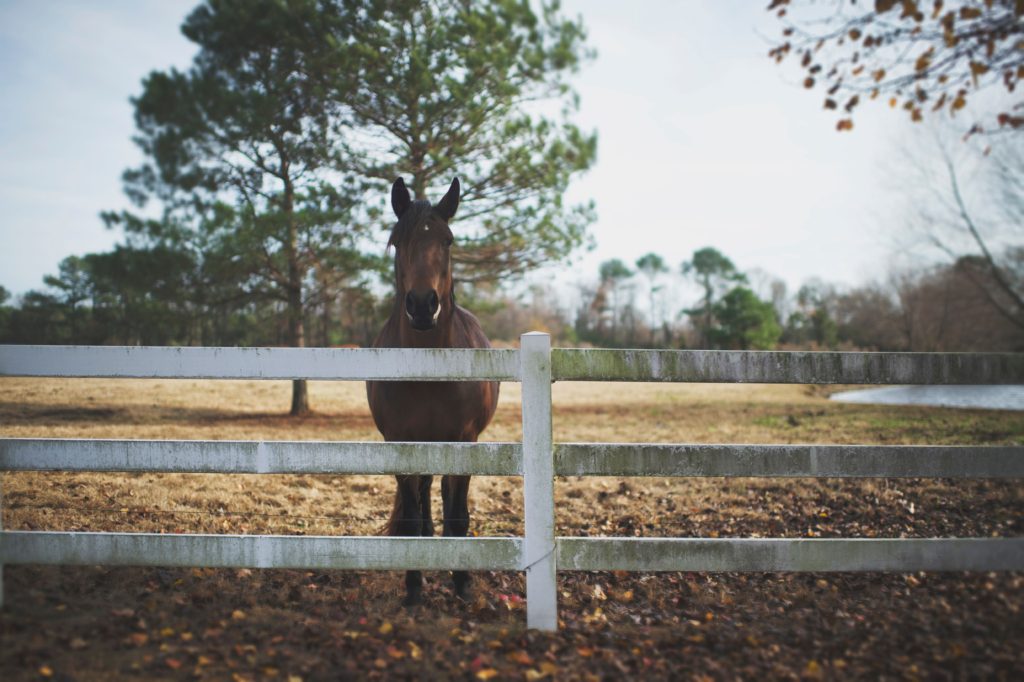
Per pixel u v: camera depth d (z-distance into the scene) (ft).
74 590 10.71
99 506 16.60
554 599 9.84
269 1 41.24
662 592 11.91
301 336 46.93
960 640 9.20
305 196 42.60
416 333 11.37
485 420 12.60
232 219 42.09
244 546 9.84
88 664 8.30
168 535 9.87
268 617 10.09
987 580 11.32
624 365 9.99
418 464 9.95
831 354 10.07
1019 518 15.74
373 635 9.59
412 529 11.24
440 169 41.39
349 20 41.32
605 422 42.80
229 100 40.52
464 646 9.36
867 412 45.29
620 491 21.02
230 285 44.98
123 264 41.47
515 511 18.17
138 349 9.91
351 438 33.65
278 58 43.19
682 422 42.14
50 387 53.31
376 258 44.24
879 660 8.80
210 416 42.80
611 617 10.68
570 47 42.80
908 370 10.03
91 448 9.84
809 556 9.91
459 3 42.39
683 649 9.27
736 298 149.38
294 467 9.92
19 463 9.78
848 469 10.05
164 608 10.18
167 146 41.16
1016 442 27.22
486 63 40.40
